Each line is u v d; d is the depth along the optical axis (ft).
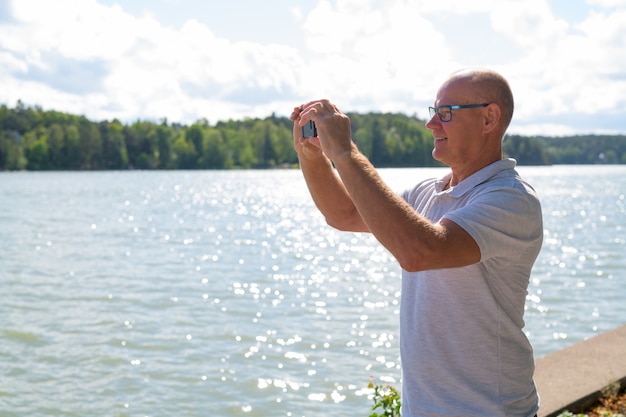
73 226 113.70
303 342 36.96
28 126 515.09
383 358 33.76
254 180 358.43
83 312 45.39
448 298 7.70
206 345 36.70
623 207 155.43
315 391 29.19
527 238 7.58
